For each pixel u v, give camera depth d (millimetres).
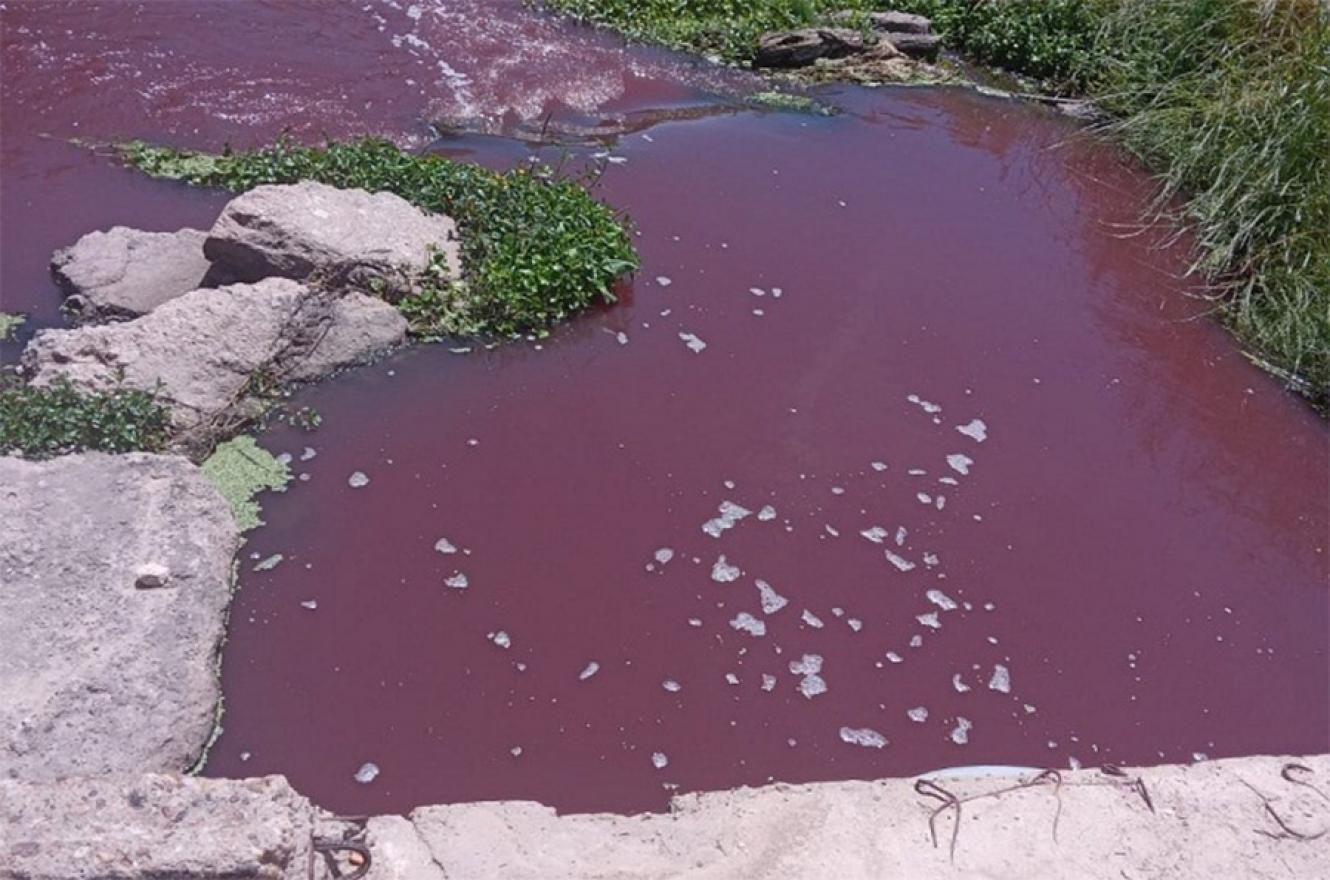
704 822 3863
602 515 5305
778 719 4586
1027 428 6164
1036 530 5574
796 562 5227
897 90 9406
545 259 6363
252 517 5043
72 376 5258
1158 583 5410
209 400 5418
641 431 5770
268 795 3549
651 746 4426
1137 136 8789
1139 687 4922
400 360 5957
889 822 3896
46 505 4633
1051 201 8203
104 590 4395
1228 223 7645
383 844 3629
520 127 8070
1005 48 9828
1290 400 6699
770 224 7438
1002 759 4555
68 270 5961
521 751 4344
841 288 6949
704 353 6309
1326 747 4777
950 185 8234
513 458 5527
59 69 7832
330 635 4645
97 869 3254
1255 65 8500
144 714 4055
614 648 4754
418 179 6738
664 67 9125
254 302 5691
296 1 9078
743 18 9688
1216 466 6141
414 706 4438
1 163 6961
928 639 4980
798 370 6281
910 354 6527
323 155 6863
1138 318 7145
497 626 4770
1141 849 3877
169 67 8039
